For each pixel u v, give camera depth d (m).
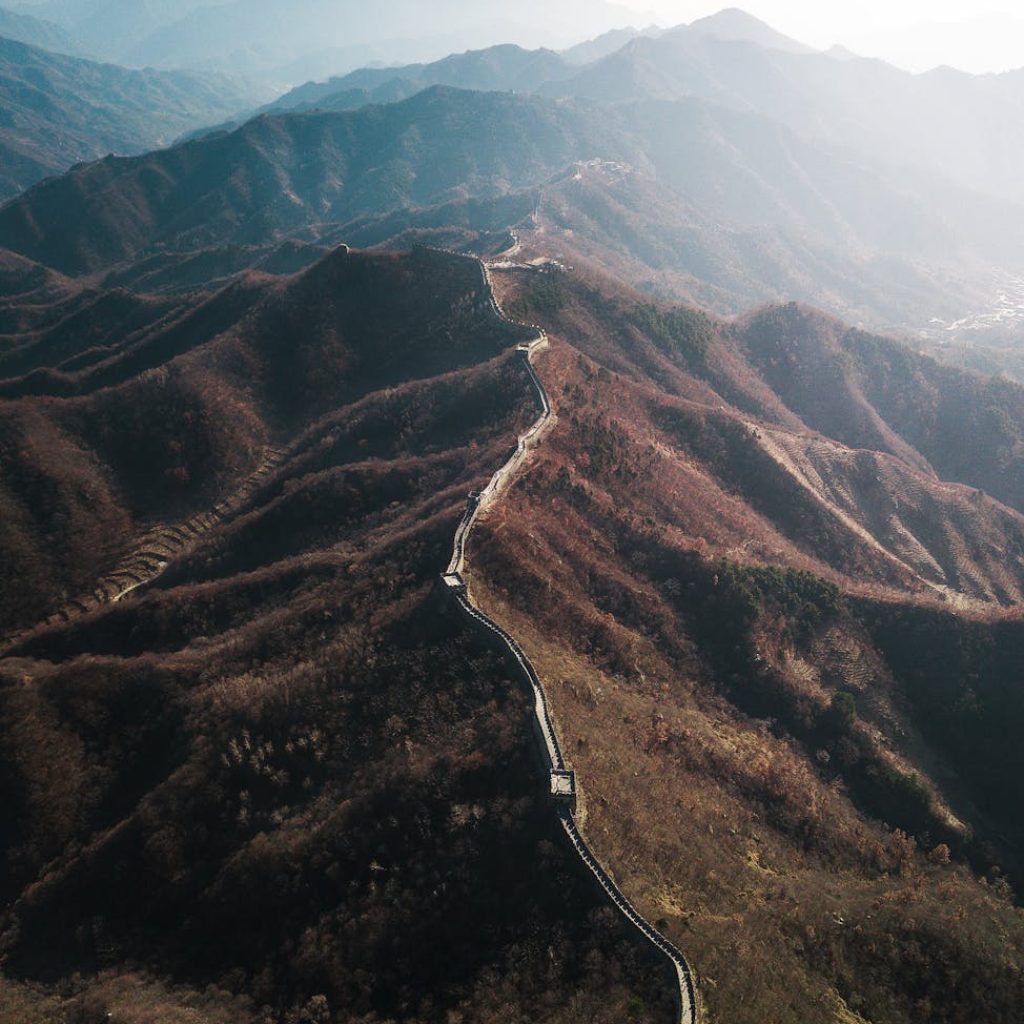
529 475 153.25
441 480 167.38
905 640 152.38
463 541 129.38
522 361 196.00
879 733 137.25
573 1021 70.25
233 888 93.00
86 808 114.88
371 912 84.69
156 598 154.12
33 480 197.00
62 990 90.19
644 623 138.38
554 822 85.62
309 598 138.38
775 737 129.38
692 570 149.25
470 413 189.88
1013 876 120.19
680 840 92.31
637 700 118.06
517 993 74.25
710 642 140.88
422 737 102.19
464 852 86.25
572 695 106.69
